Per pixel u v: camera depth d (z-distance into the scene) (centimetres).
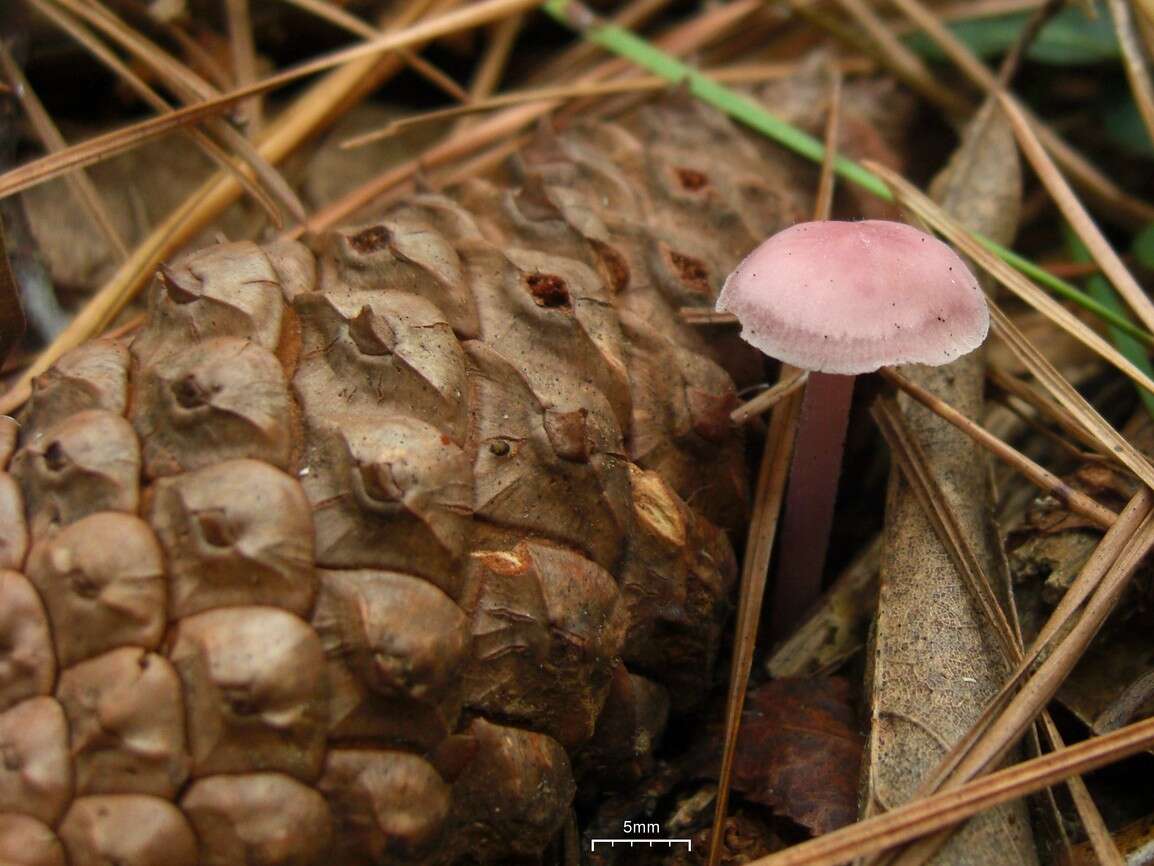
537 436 7
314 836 6
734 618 9
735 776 8
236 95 9
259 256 7
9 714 6
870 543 9
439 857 7
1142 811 8
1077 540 8
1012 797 7
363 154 12
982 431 8
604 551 7
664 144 9
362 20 12
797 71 11
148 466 7
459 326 7
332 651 6
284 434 7
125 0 11
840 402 8
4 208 9
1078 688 8
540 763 7
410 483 6
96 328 9
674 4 13
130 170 11
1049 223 11
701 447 8
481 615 7
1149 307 9
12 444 7
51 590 6
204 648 6
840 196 10
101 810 6
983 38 12
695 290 8
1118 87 11
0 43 9
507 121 11
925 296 7
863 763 8
